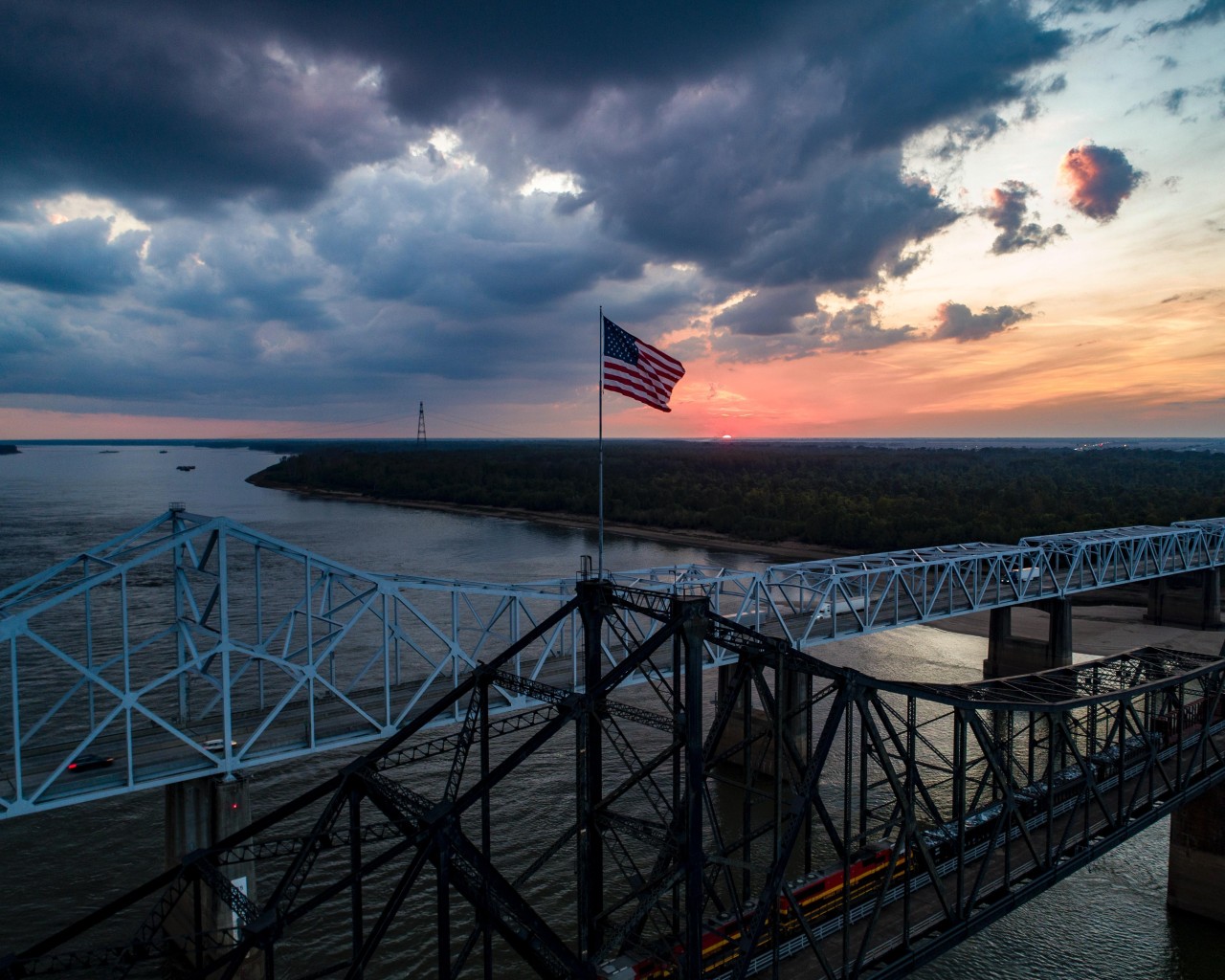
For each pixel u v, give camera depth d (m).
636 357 33.19
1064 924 35.62
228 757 34.38
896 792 23.03
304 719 41.28
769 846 39.72
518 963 31.78
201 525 34.16
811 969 22.94
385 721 39.62
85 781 32.59
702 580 54.22
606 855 38.66
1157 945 34.31
